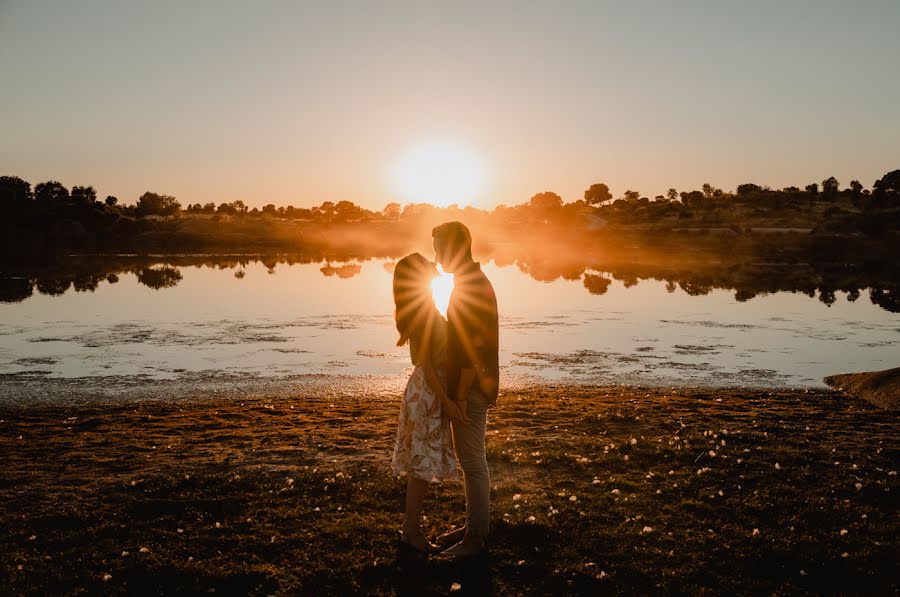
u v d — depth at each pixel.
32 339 21.80
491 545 5.27
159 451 8.51
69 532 5.53
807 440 8.85
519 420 10.31
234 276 52.47
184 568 4.88
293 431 9.88
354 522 5.74
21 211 118.31
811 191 172.00
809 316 28.03
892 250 82.88
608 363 17.88
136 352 19.45
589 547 5.25
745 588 4.65
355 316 27.67
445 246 4.89
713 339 21.88
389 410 12.01
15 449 8.76
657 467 7.29
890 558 5.07
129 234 115.69
